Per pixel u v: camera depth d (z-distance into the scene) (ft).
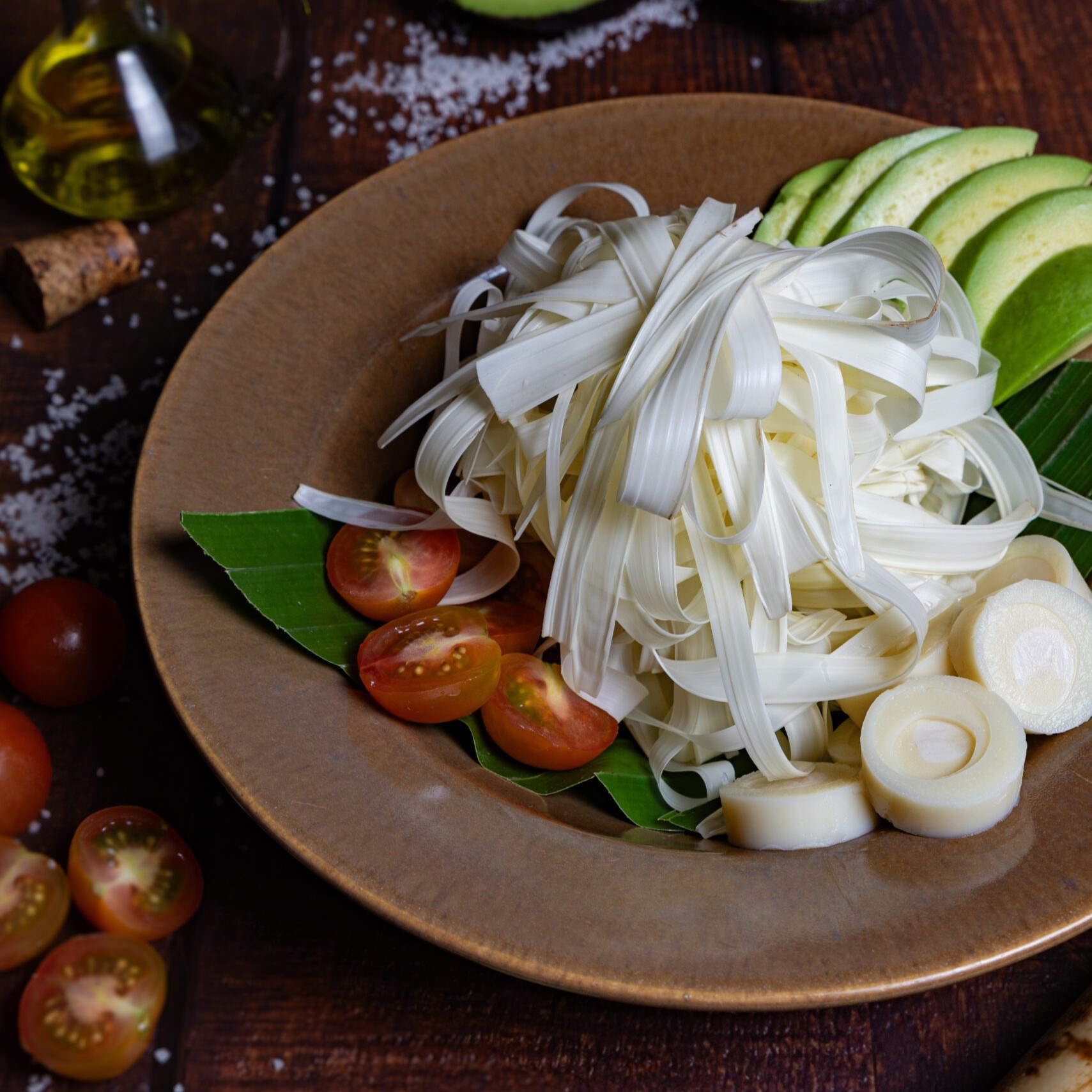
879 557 2.08
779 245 2.23
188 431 2.10
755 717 2.03
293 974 2.06
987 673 2.01
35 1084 2.02
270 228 2.44
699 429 1.97
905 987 1.88
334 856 1.93
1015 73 2.52
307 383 2.16
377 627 2.09
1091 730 2.00
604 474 2.04
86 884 2.05
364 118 2.51
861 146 2.26
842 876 1.94
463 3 2.48
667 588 2.04
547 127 2.26
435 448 2.09
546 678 2.09
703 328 2.00
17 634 2.15
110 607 2.18
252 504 2.10
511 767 2.07
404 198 2.22
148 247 2.43
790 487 2.04
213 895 2.09
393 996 2.06
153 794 2.15
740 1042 2.04
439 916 1.91
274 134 2.49
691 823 2.05
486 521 2.11
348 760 1.98
